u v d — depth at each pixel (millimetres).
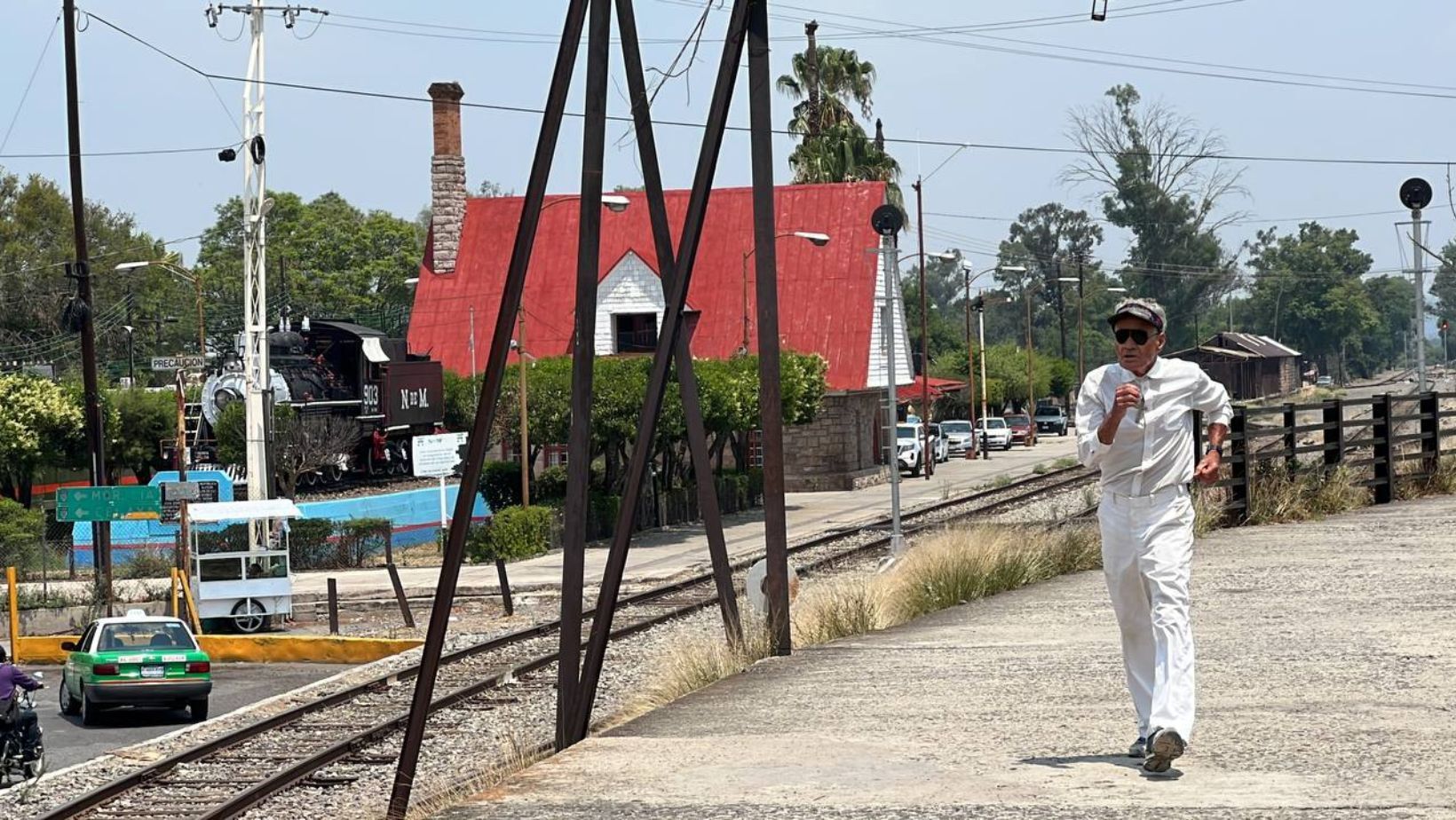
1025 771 9781
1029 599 20797
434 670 11023
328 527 50250
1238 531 26734
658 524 55562
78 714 28172
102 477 46188
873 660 15828
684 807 9352
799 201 75812
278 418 61219
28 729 20141
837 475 70062
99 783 19859
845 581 24438
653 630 28578
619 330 73938
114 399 68125
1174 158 153875
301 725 22062
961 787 9406
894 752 10695
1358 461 30516
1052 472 64812
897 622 19750
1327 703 11656
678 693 15211
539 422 52344
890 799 9227
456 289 78312
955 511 50062
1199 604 18109
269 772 18766
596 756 11203
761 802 9336
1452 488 31953
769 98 16172
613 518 51750
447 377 55469
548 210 78375
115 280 118562
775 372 16719
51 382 67812
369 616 38781
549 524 50312
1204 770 9523
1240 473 27938
